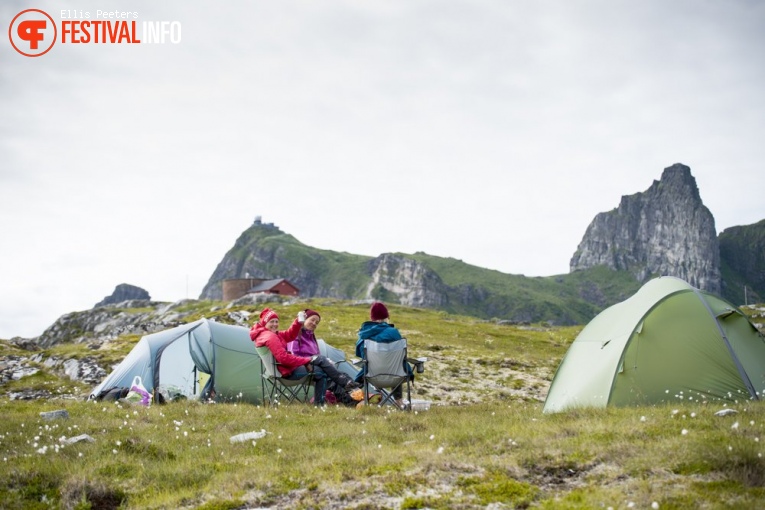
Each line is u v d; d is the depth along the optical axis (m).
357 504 7.80
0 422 12.98
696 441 8.88
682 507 6.97
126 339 51.44
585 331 16.95
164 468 9.69
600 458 8.87
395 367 16.20
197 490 8.71
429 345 46.44
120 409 15.98
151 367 20.95
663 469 8.20
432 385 30.56
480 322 102.25
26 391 34.53
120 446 10.88
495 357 41.75
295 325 18.22
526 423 12.07
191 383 20.66
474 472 8.67
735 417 10.79
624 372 14.41
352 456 9.62
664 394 14.06
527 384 32.28
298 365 17.12
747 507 6.80
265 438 11.69
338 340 45.66
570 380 15.70
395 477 8.46
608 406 13.41
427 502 7.71
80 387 35.28
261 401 20.59
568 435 10.35
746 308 80.12
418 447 10.18
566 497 7.55
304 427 12.98
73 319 174.00
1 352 48.44
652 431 9.94
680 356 14.30
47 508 8.38
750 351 14.62
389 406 16.45
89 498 8.64
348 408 15.86
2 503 8.37
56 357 42.31
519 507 7.56
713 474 7.95
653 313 14.85
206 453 10.79
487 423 12.46
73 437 11.52
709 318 14.58
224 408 15.72
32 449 10.74
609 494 7.44
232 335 21.69
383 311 16.92
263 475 8.93
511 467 8.73
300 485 8.55
